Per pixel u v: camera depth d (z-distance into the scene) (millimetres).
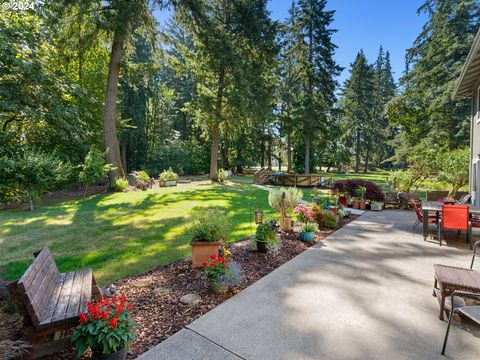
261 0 15633
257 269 3693
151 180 15984
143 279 3363
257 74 16375
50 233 5801
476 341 2174
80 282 2607
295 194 5734
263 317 2514
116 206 9055
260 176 18703
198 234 3742
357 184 9484
